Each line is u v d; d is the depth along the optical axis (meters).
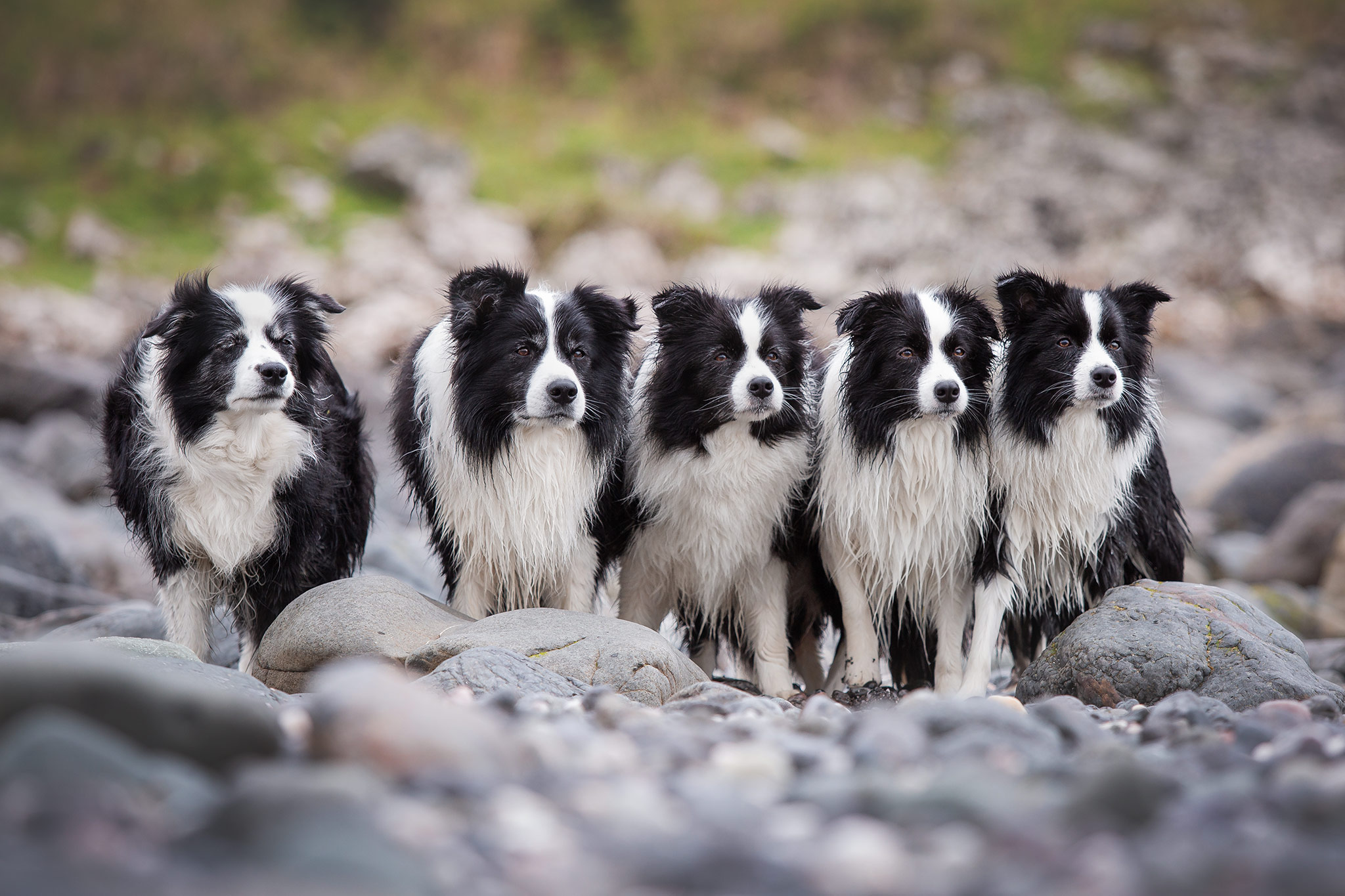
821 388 9.67
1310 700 7.37
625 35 52.16
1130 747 5.78
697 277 34.78
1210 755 5.24
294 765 4.75
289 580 8.89
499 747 4.84
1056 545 9.07
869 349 8.98
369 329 28.34
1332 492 16.80
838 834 4.00
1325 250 39.94
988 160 45.19
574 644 7.95
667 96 49.09
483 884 3.59
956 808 4.32
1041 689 8.52
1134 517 9.36
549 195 40.84
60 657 4.60
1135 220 41.16
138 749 4.58
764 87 50.47
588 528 9.30
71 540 14.68
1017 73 51.22
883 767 5.13
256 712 4.89
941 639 9.34
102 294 32.34
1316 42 53.44
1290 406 28.64
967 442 9.01
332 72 47.91
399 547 13.84
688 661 8.34
